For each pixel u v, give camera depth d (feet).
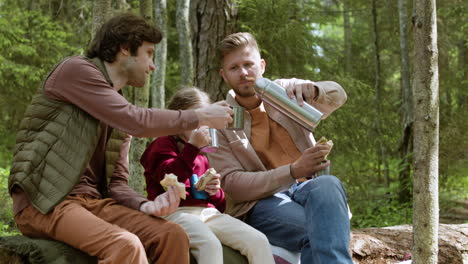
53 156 7.11
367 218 24.36
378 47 36.45
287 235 9.00
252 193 9.07
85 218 6.91
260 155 9.70
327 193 8.30
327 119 23.15
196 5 19.45
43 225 7.13
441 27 31.71
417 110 8.89
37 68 27.30
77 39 28.84
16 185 7.22
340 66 26.37
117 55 7.63
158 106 15.76
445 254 11.69
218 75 19.07
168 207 7.39
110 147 7.96
